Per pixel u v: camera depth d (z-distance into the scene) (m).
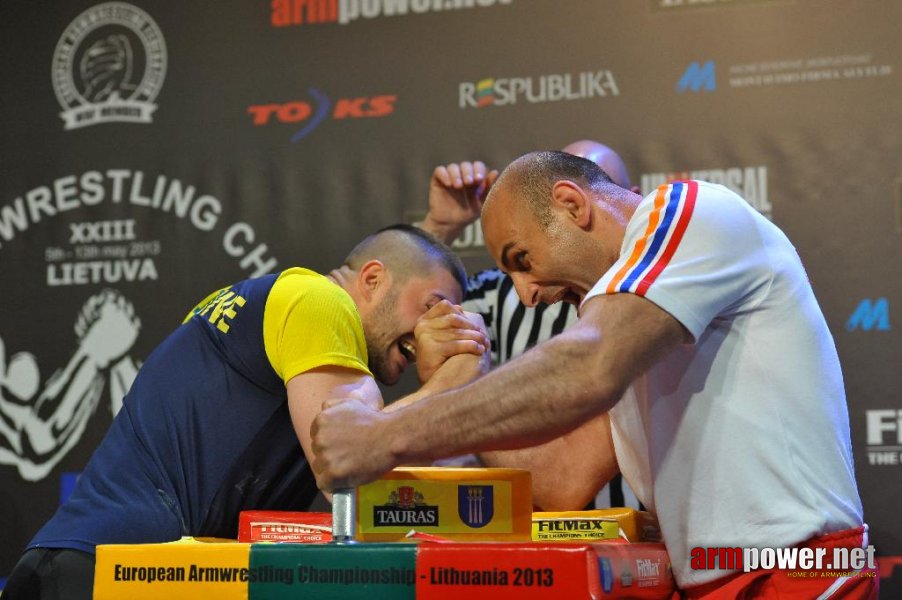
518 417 1.32
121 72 3.70
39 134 3.72
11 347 3.62
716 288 1.40
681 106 3.37
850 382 3.16
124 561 1.32
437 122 3.52
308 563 1.25
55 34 3.76
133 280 3.61
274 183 3.59
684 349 1.50
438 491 1.41
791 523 1.42
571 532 1.65
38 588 1.73
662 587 1.48
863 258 3.20
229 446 1.84
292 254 3.55
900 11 3.27
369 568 1.23
